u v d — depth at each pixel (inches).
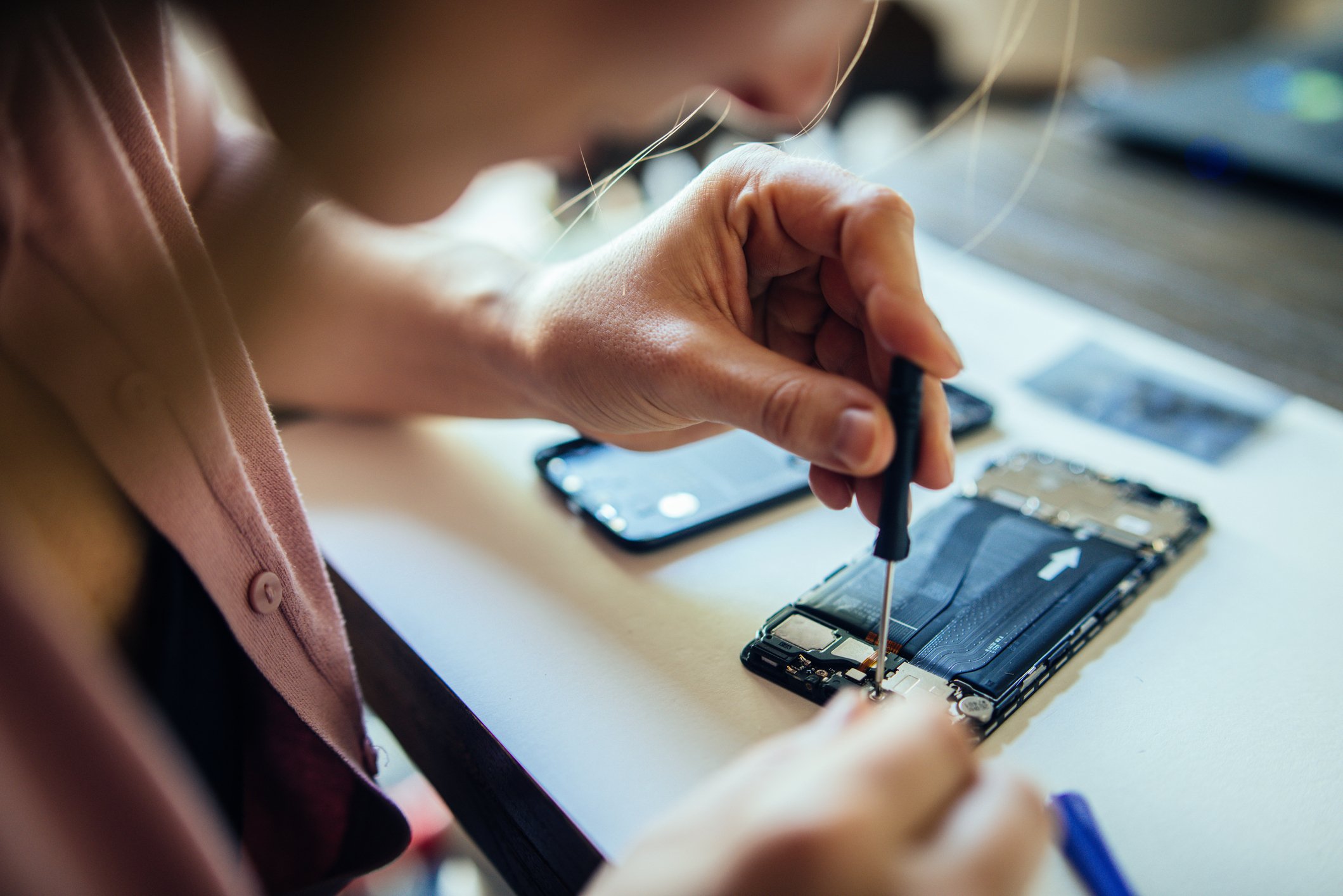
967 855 10.5
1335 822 14.4
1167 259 33.8
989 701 15.8
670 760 15.5
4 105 12.3
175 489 14.5
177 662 15.4
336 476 23.4
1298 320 30.2
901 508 15.1
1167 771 15.2
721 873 10.0
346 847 18.4
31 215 12.8
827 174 16.6
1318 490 22.2
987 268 33.0
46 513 13.9
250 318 23.7
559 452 23.4
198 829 11.7
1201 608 18.6
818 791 10.5
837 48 14.7
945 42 47.5
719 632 18.3
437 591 19.5
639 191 36.8
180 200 15.9
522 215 38.7
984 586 18.5
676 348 16.9
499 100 11.9
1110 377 26.7
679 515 21.1
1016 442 24.3
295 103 11.4
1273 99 40.8
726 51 12.5
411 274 23.7
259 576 16.0
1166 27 70.2
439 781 19.3
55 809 10.4
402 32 10.9
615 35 11.7
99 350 13.6
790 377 15.4
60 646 10.2
